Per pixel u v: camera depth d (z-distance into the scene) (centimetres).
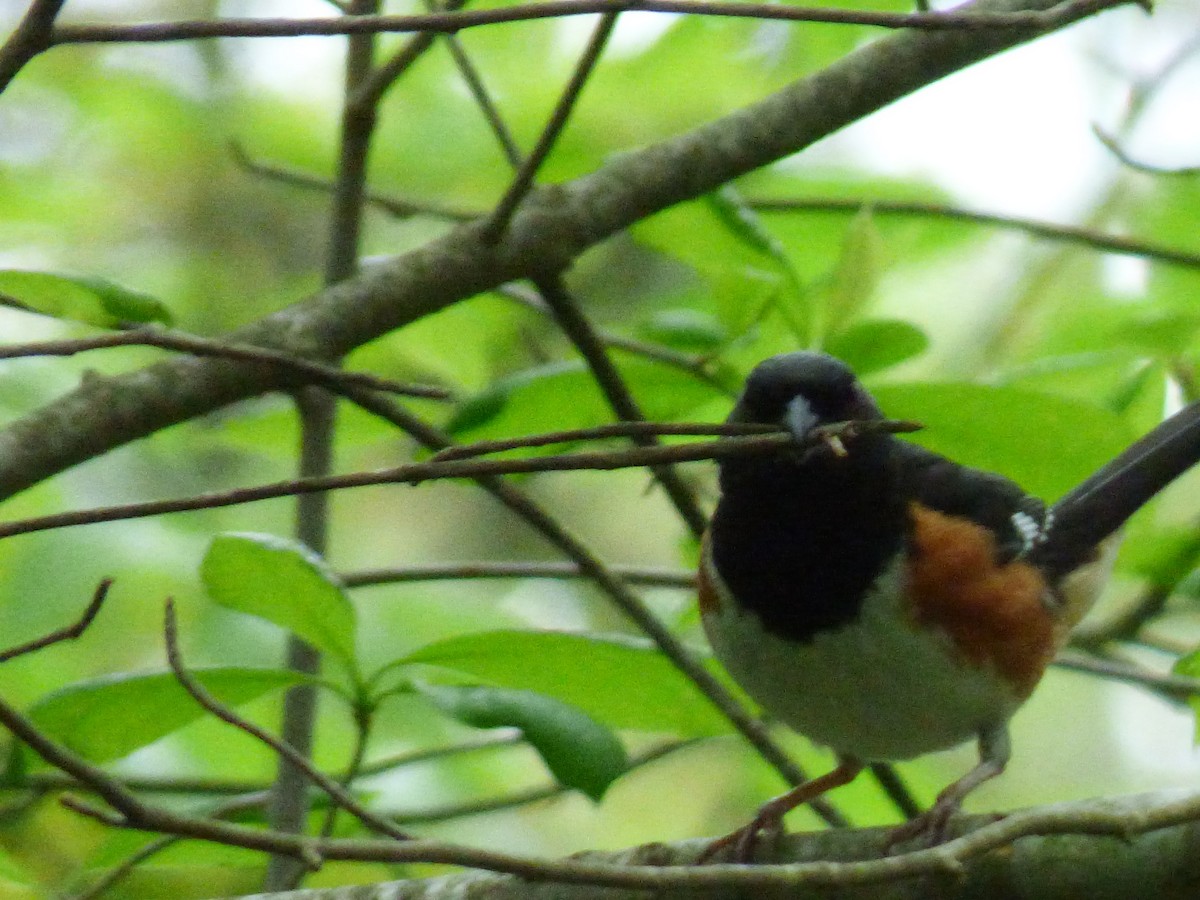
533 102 1087
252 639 1048
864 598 651
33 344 467
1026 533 695
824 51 994
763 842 602
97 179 1280
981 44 697
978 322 1170
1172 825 438
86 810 408
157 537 1067
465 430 726
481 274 693
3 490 621
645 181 704
